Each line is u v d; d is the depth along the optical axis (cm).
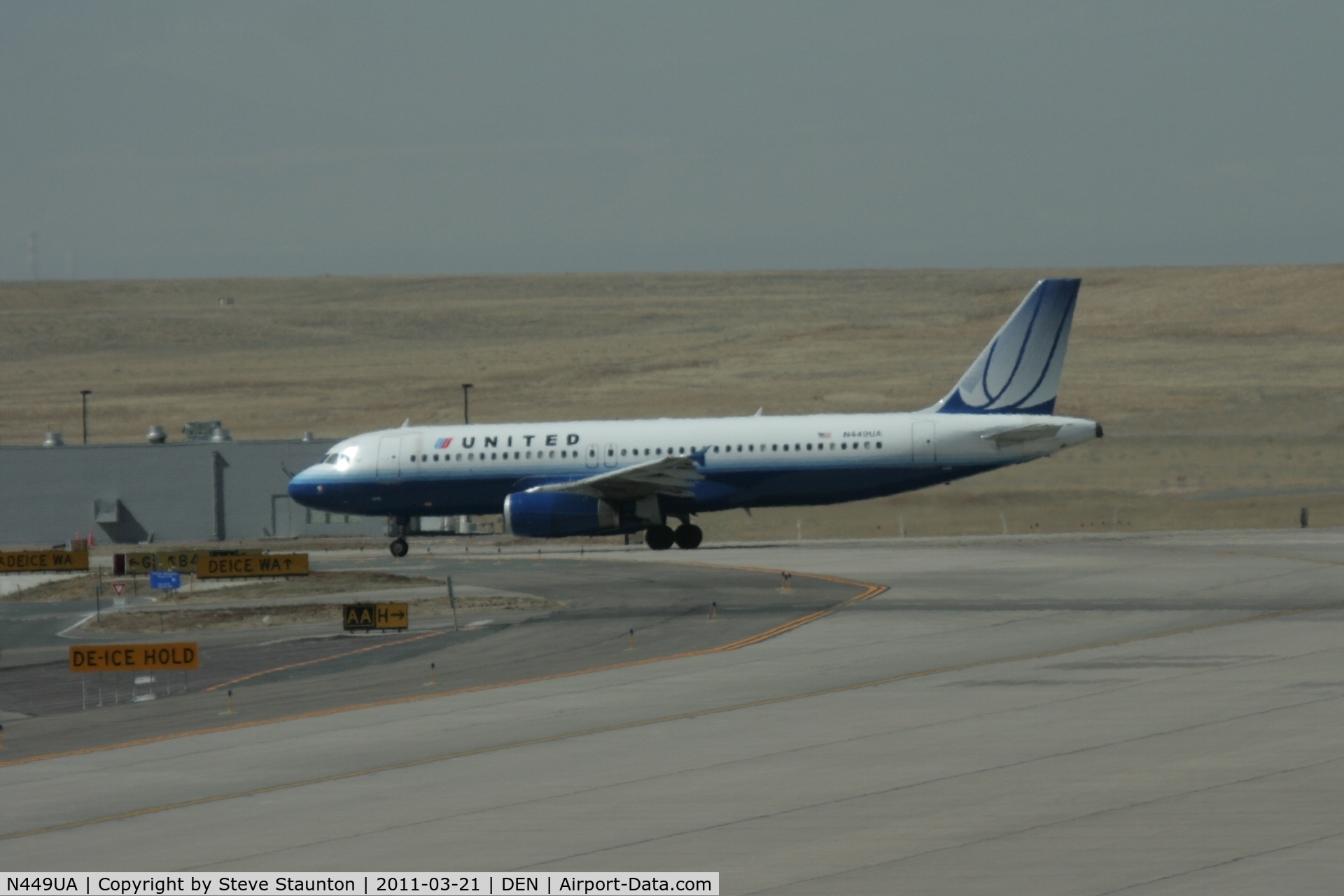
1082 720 9256
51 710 11544
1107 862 6200
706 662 12444
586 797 7700
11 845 7138
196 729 10344
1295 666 11112
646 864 6444
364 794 7981
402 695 11438
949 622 14412
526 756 8838
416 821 7331
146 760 9231
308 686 12131
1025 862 6241
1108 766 7938
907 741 8838
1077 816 6944
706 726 9575
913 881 6028
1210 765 7881
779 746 8831
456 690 11538
